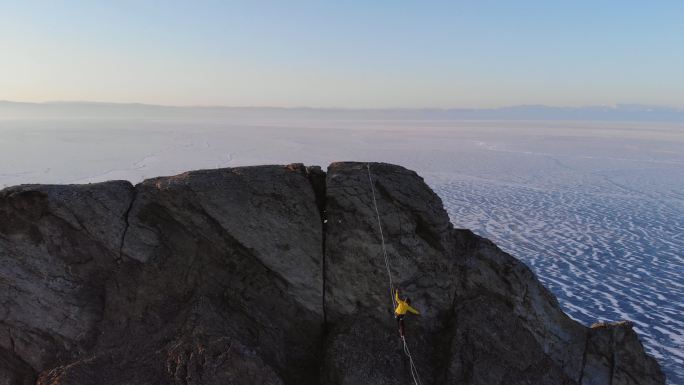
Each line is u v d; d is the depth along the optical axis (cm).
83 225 1416
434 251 1515
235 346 1241
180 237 1450
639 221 5397
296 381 1352
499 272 1542
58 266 1388
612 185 7950
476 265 1541
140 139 16325
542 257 4106
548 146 16200
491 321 1448
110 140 15575
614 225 5212
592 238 4684
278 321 1422
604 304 3172
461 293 1511
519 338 1445
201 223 1442
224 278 1428
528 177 8800
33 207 1403
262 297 1435
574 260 4028
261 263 1455
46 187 1429
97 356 1277
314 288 1462
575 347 1517
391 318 1446
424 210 1534
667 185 7969
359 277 1465
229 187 1472
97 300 1381
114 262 1420
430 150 14275
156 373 1224
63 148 12381
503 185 7862
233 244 1452
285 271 1454
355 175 1550
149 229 1443
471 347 1385
